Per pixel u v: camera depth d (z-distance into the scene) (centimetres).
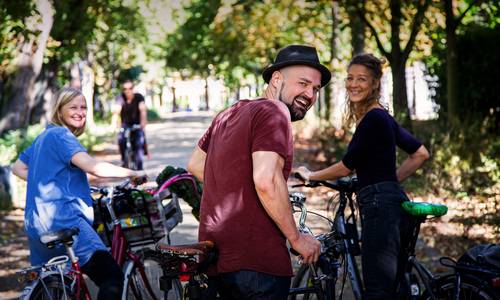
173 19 3256
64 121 448
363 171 417
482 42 1664
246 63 3366
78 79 2914
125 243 467
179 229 867
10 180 1084
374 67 432
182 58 3909
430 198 945
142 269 470
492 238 730
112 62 4016
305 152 1589
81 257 422
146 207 471
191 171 352
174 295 479
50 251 434
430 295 403
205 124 3772
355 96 434
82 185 439
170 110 8962
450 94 1325
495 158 1073
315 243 308
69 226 424
